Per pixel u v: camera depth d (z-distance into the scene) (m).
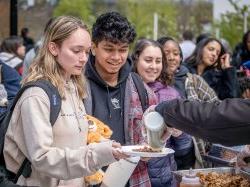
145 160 3.52
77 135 3.20
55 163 3.00
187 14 20.47
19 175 3.14
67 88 3.26
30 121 3.01
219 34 15.37
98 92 3.82
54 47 3.22
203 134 2.47
